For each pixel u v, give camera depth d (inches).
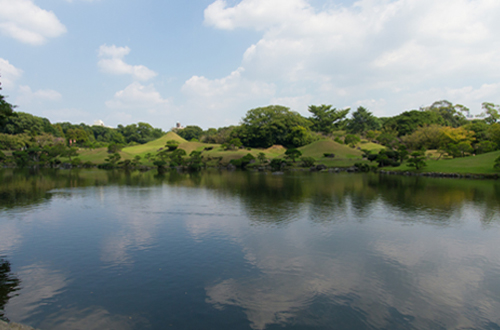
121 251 614.9
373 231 754.8
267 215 936.9
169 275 499.5
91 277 492.1
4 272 513.0
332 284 467.8
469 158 2578.7
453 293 441.4
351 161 3395.7
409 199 1224.2
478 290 450.6
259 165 3604.8
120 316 379.9
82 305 405.7
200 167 3634.4
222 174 2733.8
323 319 374.0
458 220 865.5
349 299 422.6
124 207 1075.9
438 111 6067.9
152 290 448.5
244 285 463.8
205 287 457.4
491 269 525.7
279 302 414.3
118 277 492.1
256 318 376.2
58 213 975.6
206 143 5787.4
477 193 1371.8
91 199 1256.2
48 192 1473.9
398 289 452.4
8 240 687.7
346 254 594.9
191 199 1250.6
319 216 920.3
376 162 3250.5
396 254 595.8
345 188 1594.5
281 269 522.9
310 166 3363.7
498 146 3073.3
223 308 398.6
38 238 703.1
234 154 4247.0
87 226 812.0
